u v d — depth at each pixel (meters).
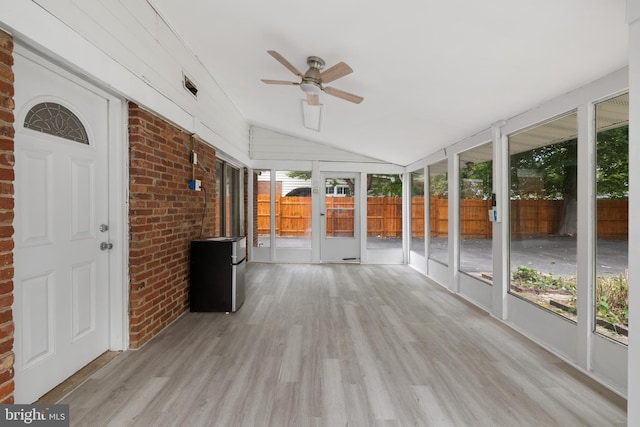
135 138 2.58
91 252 2.38
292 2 2.32
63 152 2.11
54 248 2.04
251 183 6.85
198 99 3.82
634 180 1.35
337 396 2.03
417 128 4.39
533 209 3.07
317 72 3.05
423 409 1.91
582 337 2.38
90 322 2.39
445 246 5.07
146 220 2.72
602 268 2.31
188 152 3.57
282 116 5.54
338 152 6.89
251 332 3.04
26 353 1.85
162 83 2.98
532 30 1.96
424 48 2.47
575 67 2.20
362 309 3.78
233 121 5.43
